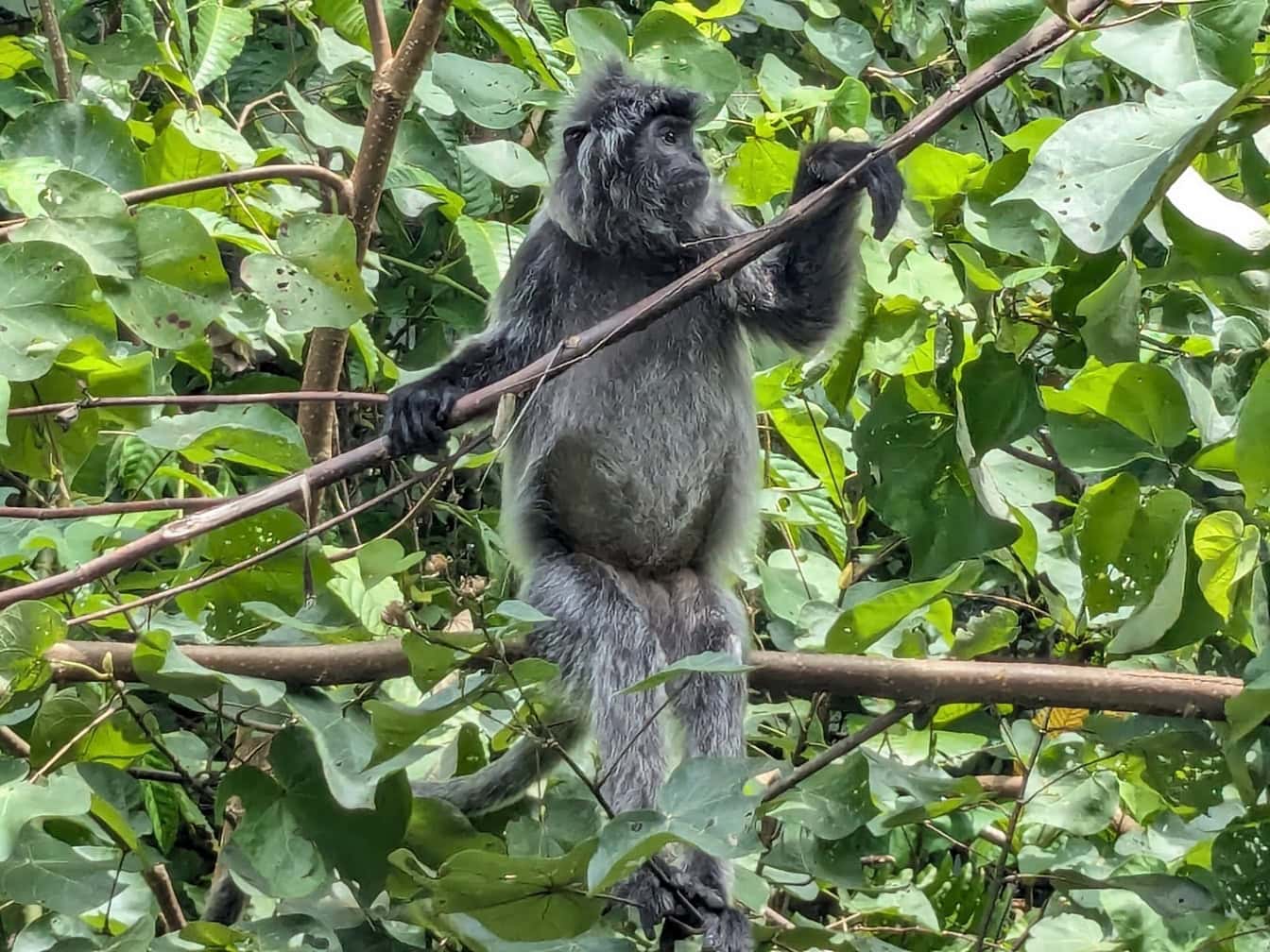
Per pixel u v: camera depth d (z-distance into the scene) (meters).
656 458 4.55
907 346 4.04
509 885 2.94
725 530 4.69
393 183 4.85
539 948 3.05
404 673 3.62
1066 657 3.99
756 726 4.64
